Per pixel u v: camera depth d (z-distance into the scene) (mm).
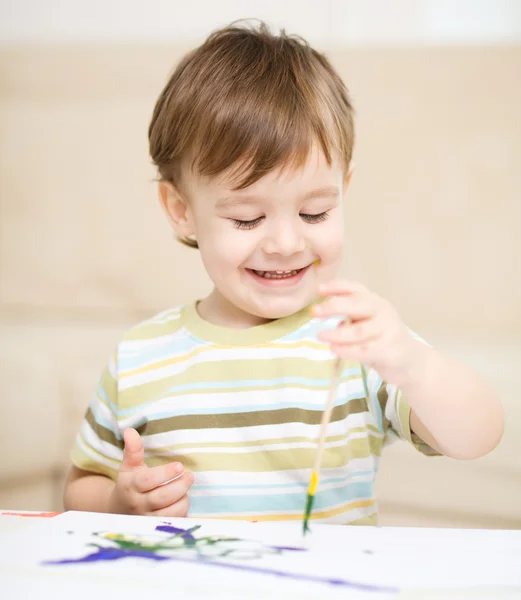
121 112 1756
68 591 500
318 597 490
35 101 1799
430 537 622
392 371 738
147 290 1755
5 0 1805
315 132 878
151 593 496
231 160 872
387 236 1688
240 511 919
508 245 1649
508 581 519
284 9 1742
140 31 1768
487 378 1411
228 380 969
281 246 870
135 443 880
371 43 1709
